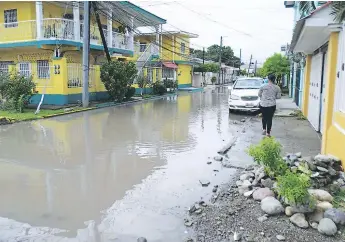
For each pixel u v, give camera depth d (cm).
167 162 709
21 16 2084
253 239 374
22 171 650
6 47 2039
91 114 1542
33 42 1939
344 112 584
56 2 2053
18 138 975
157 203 489
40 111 1555
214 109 1772
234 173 624
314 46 982
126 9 2520
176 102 2225
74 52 2167
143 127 1170
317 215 409
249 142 884
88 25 1703
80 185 569
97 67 2066
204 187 552
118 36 2480
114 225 421
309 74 1323
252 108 1502
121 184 573
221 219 427
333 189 483
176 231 402
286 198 425
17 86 1554
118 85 2009
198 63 4828
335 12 473
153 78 3058
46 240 386
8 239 388
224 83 6481
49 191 541
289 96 2700
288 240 368
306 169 510
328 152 656
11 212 462
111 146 866
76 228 414
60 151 815
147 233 399
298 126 1123
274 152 518
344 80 596
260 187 508
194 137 984
